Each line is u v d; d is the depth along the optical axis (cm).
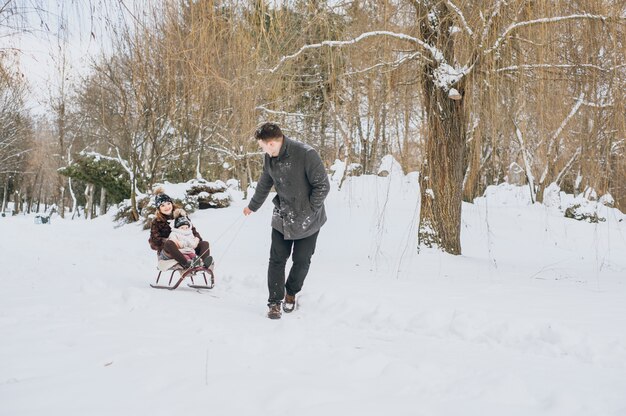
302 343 343
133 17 574
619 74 669
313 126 1086
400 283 635
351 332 396
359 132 855
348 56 770
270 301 448
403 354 328
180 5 661
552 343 359
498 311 459
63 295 485
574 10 677
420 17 768
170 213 616
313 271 750
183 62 675
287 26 718
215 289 606
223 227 1432
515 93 742
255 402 224
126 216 1920
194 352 298
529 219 1585
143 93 764
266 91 790
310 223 453
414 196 1467
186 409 212
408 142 833
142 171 2269
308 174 447
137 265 848
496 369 293
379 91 778
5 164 4425
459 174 866
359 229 1177
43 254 952
